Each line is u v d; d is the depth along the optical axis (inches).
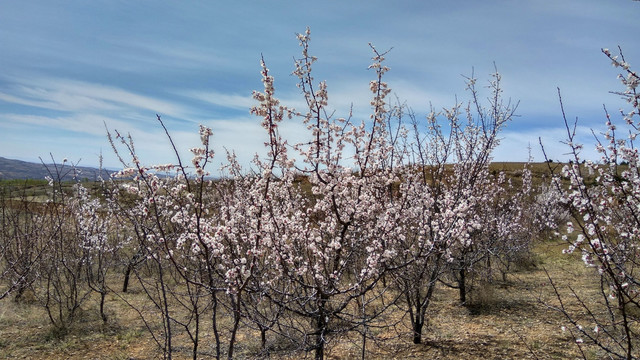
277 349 240.4
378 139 210.7
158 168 137.0
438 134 300.7
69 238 324.2
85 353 261.3
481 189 345.4
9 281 343.9
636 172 171.0
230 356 156.1
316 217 238.8
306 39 185.3
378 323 299.9
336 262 199.0
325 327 185.2
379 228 200.7
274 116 157.2
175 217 158.2
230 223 167.3
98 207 350.6
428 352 251.8
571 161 142.6
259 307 236.8
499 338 267.3
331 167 192.2
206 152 140.0
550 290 374.9
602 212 181.2
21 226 343.3
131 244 394.9
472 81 296.8
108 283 426.3
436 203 253.6
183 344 276.1
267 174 157.6
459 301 358.6
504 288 390.9
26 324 306.5
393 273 219.3
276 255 176.1
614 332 258.5
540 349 243.0
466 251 325.7
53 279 337.1
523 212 482.3
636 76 141.6
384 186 233.9
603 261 134.4
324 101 187.9
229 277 153.3
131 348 269.6
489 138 291.9
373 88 192.1
